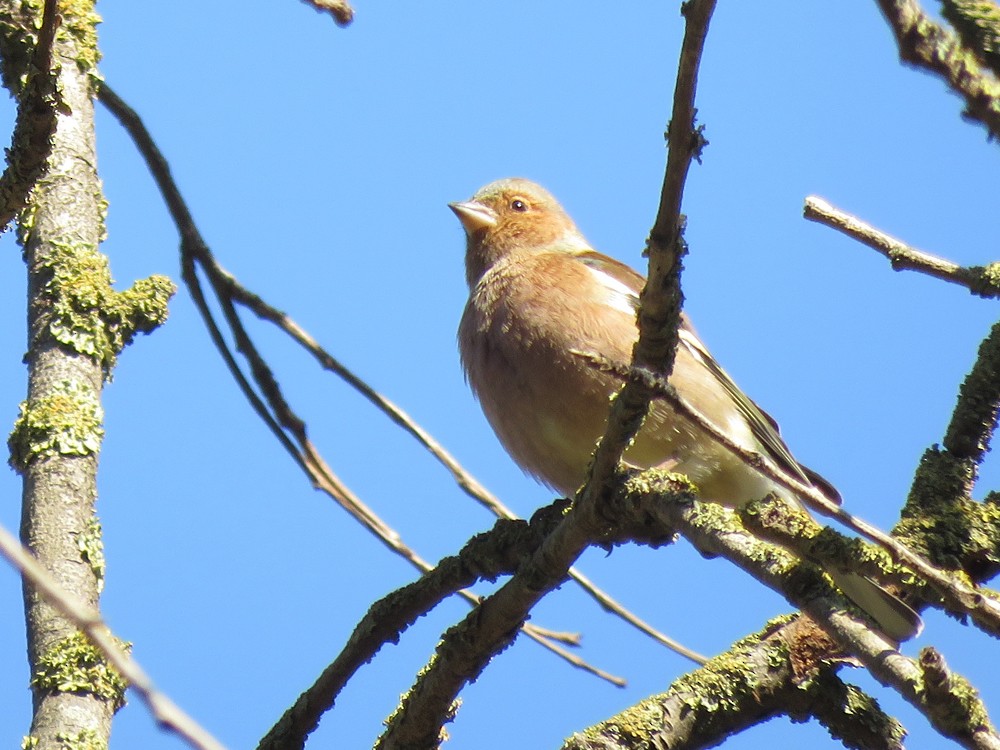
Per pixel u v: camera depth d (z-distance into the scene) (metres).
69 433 8.52
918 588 6.08
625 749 8.25
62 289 9.16
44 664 7.57
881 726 8.30
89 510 8.28
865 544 6.26
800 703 8.36
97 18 10.25
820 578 6.15
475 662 7.93
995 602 5.36
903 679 5.29
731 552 6.54
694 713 8.36
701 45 5.69
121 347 9.21
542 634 10.22
